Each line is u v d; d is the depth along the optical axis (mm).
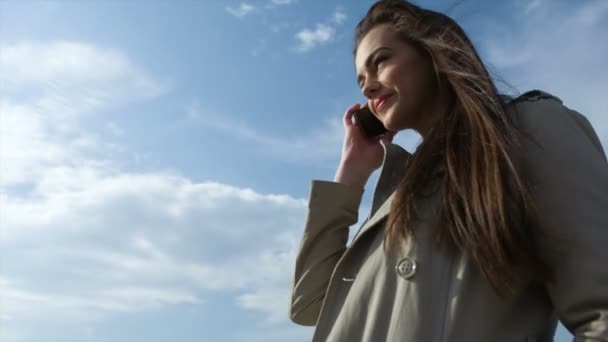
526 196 1774
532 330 1800
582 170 1779
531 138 1881
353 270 2143
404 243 1963
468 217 1823
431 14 2367
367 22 2508
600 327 1596
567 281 1688
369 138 2988
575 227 1696
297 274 2691
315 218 2730
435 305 1821
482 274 1815
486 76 2146
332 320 2107
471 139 1946
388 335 1835
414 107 2326
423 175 2059
